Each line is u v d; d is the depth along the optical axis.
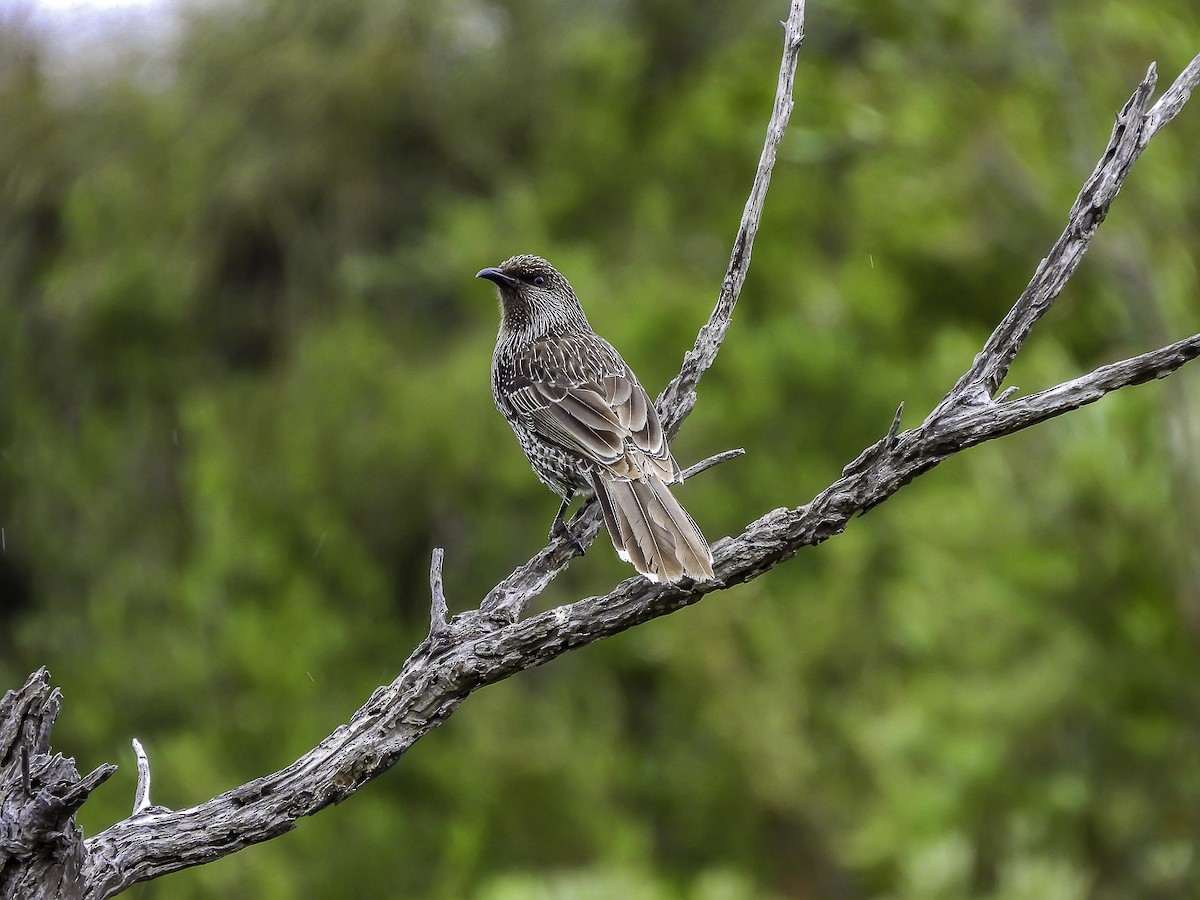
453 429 17.27
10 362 21.59
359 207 22.64
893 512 13.06
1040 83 10.39
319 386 18.62
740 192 18.27
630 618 4.61
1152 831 9.15
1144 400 8.61
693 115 19.03
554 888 9.55
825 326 15.91
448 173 23.36
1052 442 8.74
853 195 16.02
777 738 13.73
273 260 23.12
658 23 23.08
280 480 18.03
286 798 4.35
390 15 23.39
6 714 3.92
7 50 24.38
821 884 13.89
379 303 21.14
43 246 24.16
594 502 7.09
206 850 4.25
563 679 15.91
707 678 14.22
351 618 16.42
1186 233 9.03
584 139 20.77
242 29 23.95
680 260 18.42
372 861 13.19
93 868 4.05
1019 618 8.84
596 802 13.98
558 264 17.22
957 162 10.54
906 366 15.45
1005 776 9.29
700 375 6.71
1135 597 8.55
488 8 24.00
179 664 14.77
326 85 22.80
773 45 17.38
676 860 14.58
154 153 23.66
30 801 3.82
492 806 13.92
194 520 17.67
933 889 9.01
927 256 12.69
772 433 15.44
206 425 17.64
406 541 18.03
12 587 19.56
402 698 4.50
